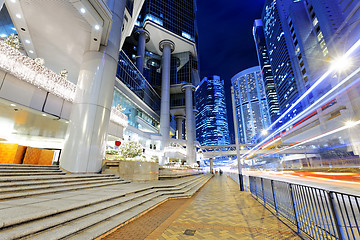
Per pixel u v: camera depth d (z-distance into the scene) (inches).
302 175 920.9
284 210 201.9
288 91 3617.1
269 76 6663.4
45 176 287.7
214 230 168.1
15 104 373.7
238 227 176.1
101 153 473.4
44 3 413.4
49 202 185.2
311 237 145.5
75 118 466.0
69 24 464.1
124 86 1355.8
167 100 2020.2
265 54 7096.5
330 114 2032.5
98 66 517.3
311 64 2706.7
